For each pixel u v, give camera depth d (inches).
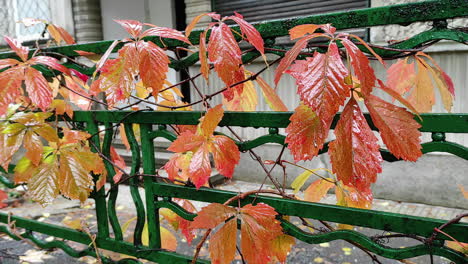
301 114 20.7
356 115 19.6
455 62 66.2
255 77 25.4
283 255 26.0
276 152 83.0
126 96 23.6
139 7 109.7
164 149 92.1
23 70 26.5
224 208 23.5
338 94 18.5
